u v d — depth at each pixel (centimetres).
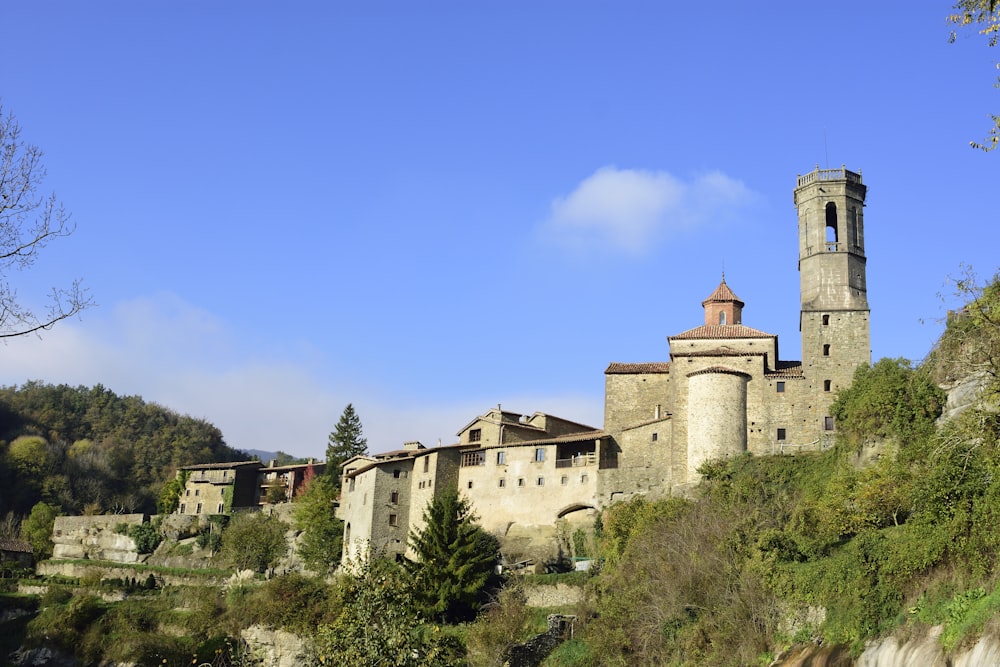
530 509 8362
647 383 8606
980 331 4125
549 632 6059
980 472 3947
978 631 3409
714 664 4816
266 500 11912
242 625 8062
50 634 8806
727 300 9056
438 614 6650
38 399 18588
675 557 5609
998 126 2414
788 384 7712
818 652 4344
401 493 9056
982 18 2367
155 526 11275
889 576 4178
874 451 6134
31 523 12738
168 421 19425
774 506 6128
